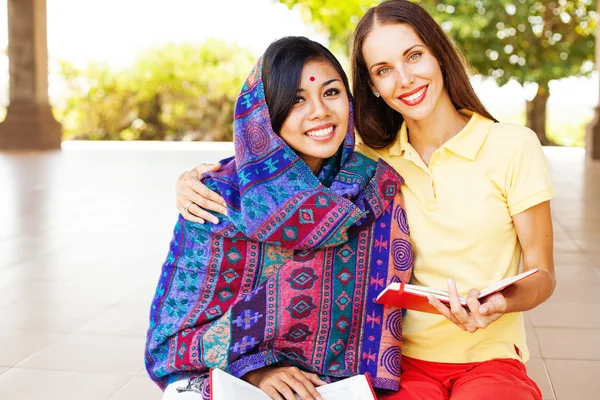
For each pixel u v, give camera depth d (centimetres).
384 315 198
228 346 193
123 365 313
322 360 197
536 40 1688
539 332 351
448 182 200
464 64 205
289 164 193
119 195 803
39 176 980
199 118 1830
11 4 1418
